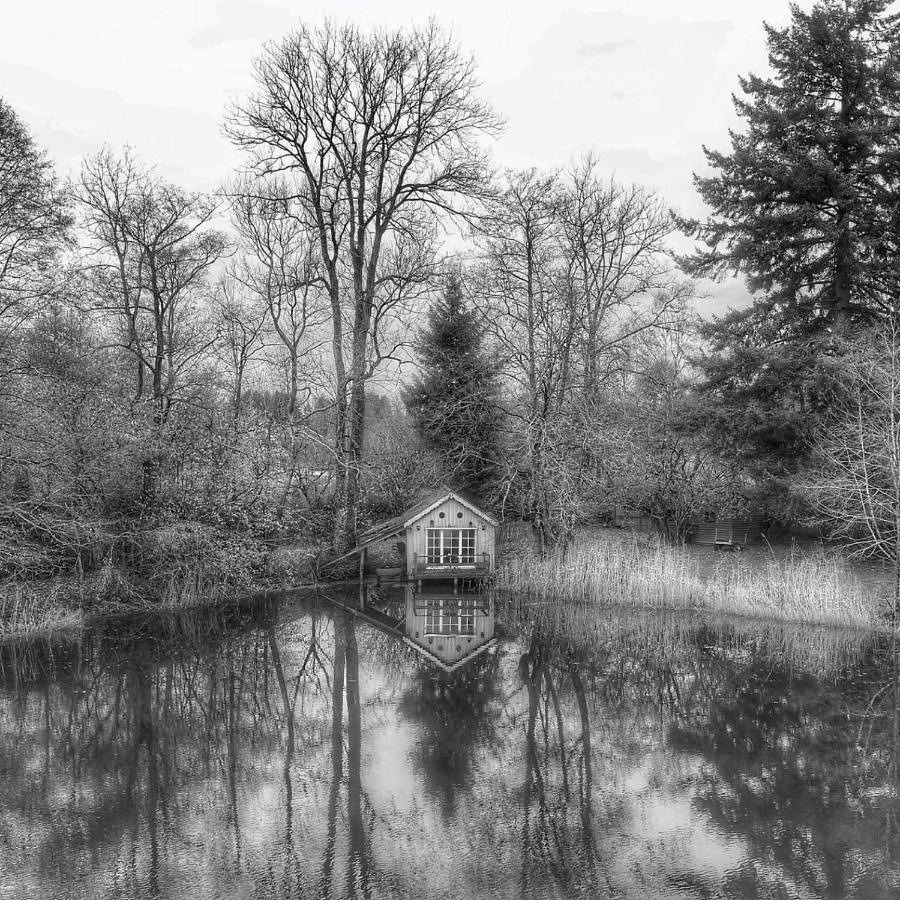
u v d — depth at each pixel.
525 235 33.16
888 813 11.09
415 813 11.38
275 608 25.67
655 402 31.92
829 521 24.30
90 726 15.20
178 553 25.44
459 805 11.64
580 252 35.19
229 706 16.39
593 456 27.95
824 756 13.14
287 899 9.12
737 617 23.39
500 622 23.88
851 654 19.12
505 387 32.78
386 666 19.30
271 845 10.45
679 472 30.97
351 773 12.87
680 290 33.12
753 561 27.14
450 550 29.27
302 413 37.97
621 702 16.31
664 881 9.46
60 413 23.05
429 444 35.84
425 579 29.69
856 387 22.06
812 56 25.14
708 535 30.03
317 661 19.78
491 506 33.12
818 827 10.75
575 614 24.72
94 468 23.00
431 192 31.19
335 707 16.30
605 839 10.54
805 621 22.06
